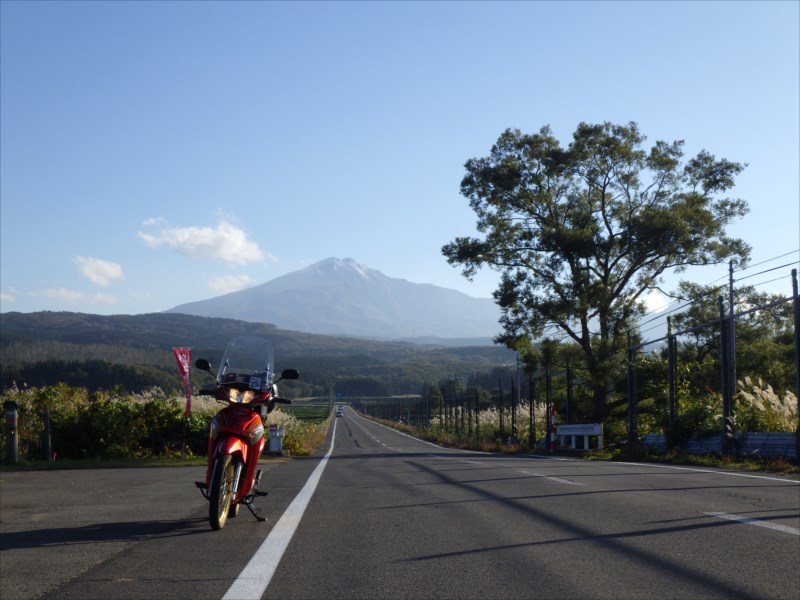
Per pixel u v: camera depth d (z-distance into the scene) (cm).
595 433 2995
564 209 4162
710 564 589
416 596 510
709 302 4078
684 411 2408
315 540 709
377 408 17775
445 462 2050
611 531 734
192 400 2380
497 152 4250
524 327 3988
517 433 4447
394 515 867
